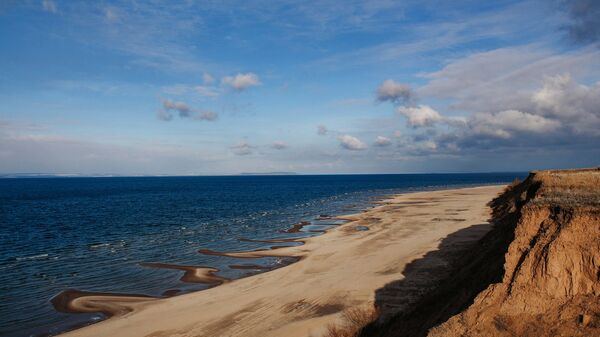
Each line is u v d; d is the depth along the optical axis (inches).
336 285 970.7
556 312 411.5
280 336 712.4
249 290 1003.3
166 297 1008.9
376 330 664.4
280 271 1168.2
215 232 2011.6
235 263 1347.2
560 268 433.7
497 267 526.3
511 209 1542.8
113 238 1893.5
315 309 831.7
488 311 430.3
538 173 1425.9
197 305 914.7
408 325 598.5
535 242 465.4
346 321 735.7
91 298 1002.7
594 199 485.4
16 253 1578.5
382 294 868.0
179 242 1752.0
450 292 618.2
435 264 1053.8
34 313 906.7
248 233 1961.1
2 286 1109.7
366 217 2342.5
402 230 1721.2
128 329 796.6
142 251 1568.7
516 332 405.7
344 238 1648.6
